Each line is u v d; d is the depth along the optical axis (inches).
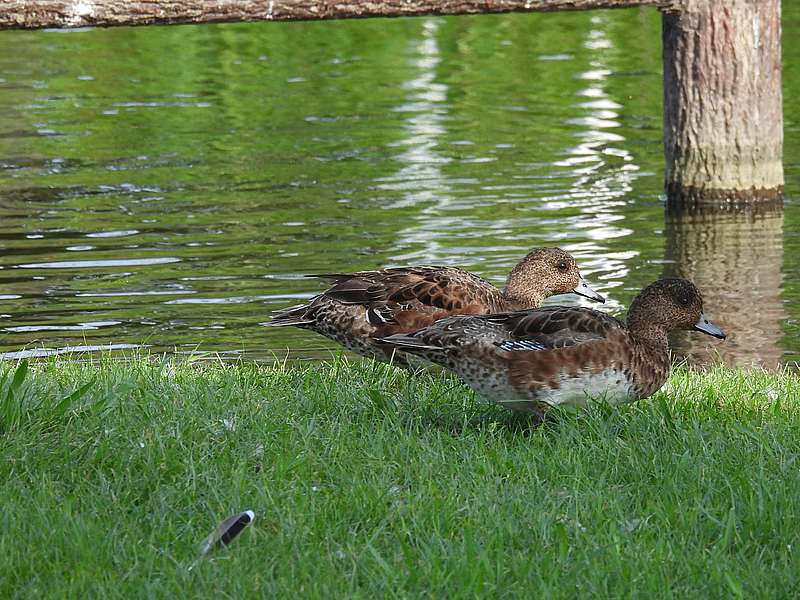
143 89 1082.1
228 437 335.6
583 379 358.3
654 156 866.8
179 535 280.8
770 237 685.9
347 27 1328.7
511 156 867.4
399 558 267.4
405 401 385.4
